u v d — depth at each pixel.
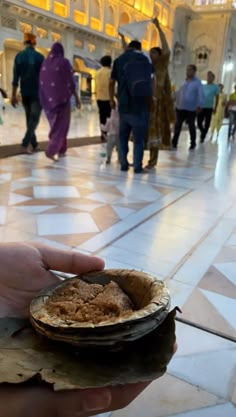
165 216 2.65
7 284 0.75
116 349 0.54
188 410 0.97
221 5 25.14
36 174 3.90
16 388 0.52
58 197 3.03
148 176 4.08
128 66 3.82
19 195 3.04
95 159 5.01
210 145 7.53
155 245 2.10
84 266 0.85
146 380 0.52
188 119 6.50
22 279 0.78
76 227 2.33
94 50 20.50
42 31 16.91
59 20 17.08
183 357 1.17
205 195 3.32
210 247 2.10
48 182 3.55
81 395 0.52
